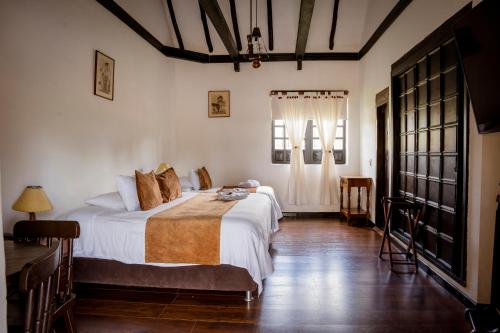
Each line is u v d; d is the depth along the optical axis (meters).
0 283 0.82
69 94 3.17
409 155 3.72
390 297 2.60
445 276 2.78
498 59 1.88
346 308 2.42
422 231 3.31
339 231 4.82
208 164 5.98
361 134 5.73
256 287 2.62
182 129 5.96
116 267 2.68
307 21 4.36
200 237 2.56
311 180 5.95
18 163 2.60
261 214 3.02
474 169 2.38
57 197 3.02
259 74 5.94
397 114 4.08
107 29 3.84
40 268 1.08
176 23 5.60
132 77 4.48
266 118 5.95
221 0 5.41
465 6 2.45
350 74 5.85
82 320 2.27
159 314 2.35
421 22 3.28
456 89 2.64
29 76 2.69
